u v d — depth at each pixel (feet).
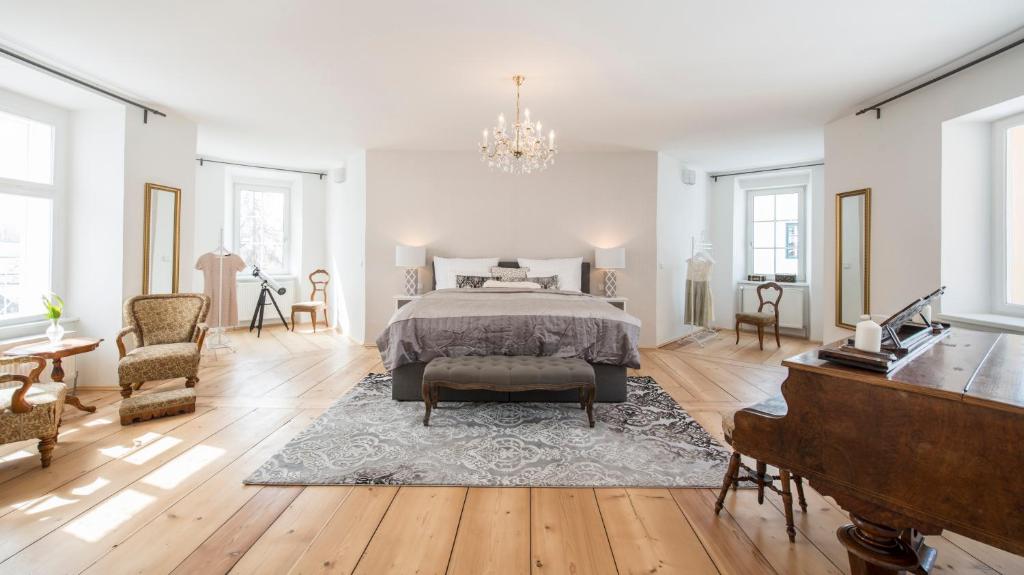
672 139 16.26
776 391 12.42
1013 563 5.44
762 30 8.68
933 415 3.45
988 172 10.61
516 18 8.31
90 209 12.17
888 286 11.90
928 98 10.85
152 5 7.91
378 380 13.21
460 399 10.94
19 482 7.05
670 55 9.73
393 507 6.44
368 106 13.05
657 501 6.70
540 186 18.47
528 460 7.95
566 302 12.22
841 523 6.20
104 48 9.48
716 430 9.48
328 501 6.58
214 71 10.63
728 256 22.18
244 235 22.77
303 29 8.73
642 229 18.37
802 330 20.43
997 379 3.72
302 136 16.31
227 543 5.58
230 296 18.78
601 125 14.66
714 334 21.09
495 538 5.75
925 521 3.47
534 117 13.91
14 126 11.27
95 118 12.21
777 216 21.53
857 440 3.80
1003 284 10.38
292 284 23.56
